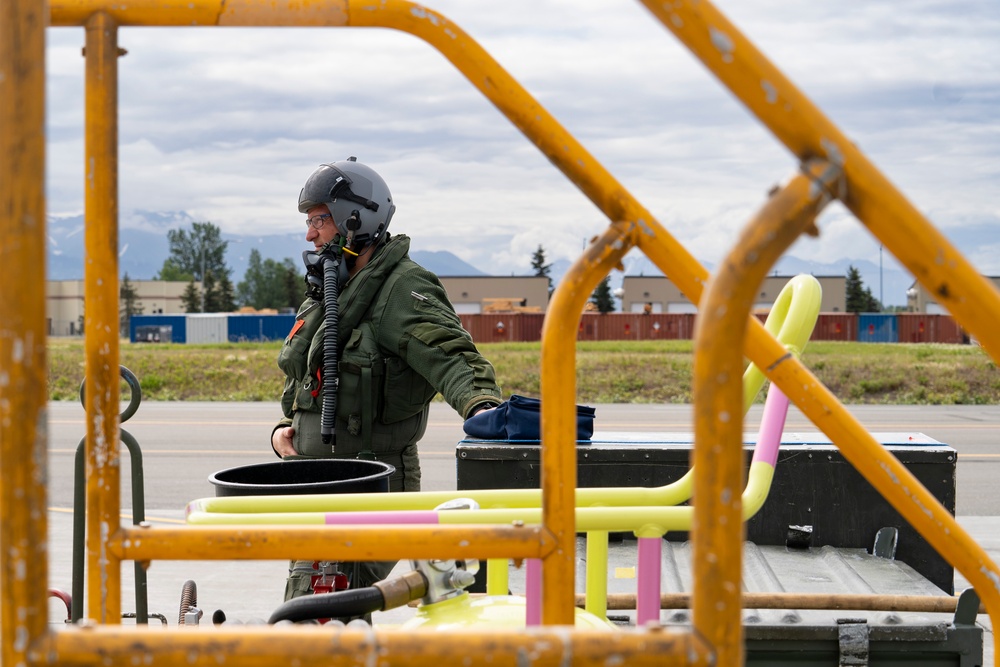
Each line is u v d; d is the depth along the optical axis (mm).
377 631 954
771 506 3314
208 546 1360
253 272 166750
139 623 2713
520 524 1384
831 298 102062
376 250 3430
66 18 1310
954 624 2383
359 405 3305
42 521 922
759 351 1419
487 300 98688
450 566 1820
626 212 1323
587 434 3498
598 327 62125
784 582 2879
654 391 24984
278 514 1739
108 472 1346
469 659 930
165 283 135750
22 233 915
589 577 1934
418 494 1967
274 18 1311
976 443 13836
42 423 924
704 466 902
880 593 2756
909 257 926
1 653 920
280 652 930
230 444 13742
